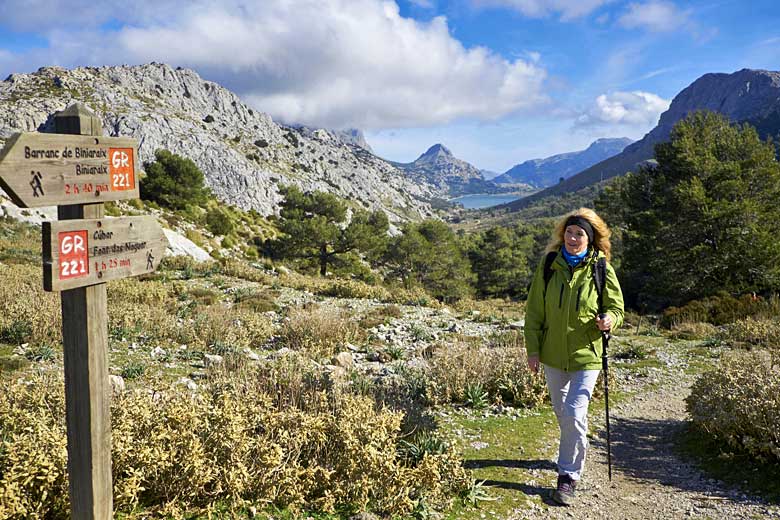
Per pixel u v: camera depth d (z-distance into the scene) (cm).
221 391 504
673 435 570
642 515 384
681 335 1291
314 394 503
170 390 495
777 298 1678
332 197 5059
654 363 955
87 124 252
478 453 495
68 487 279
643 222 2891
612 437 566
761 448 450
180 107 14300
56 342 780
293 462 366
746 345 1109
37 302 892
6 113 7662
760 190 2708
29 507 287
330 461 397
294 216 4756
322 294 1772
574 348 405
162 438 354
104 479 265
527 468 465
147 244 295
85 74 10669
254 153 13625
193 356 796
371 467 369
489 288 5862
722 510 387
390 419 432
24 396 430
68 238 240
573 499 404
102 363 262
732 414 484
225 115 16988
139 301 1212
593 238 412
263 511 343
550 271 414
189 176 4734
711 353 1048
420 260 4622
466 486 403
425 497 382
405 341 1078
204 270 1975
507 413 620
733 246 2522
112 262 267
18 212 2725
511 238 7144
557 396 419
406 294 1848
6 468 311
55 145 233
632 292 3017
